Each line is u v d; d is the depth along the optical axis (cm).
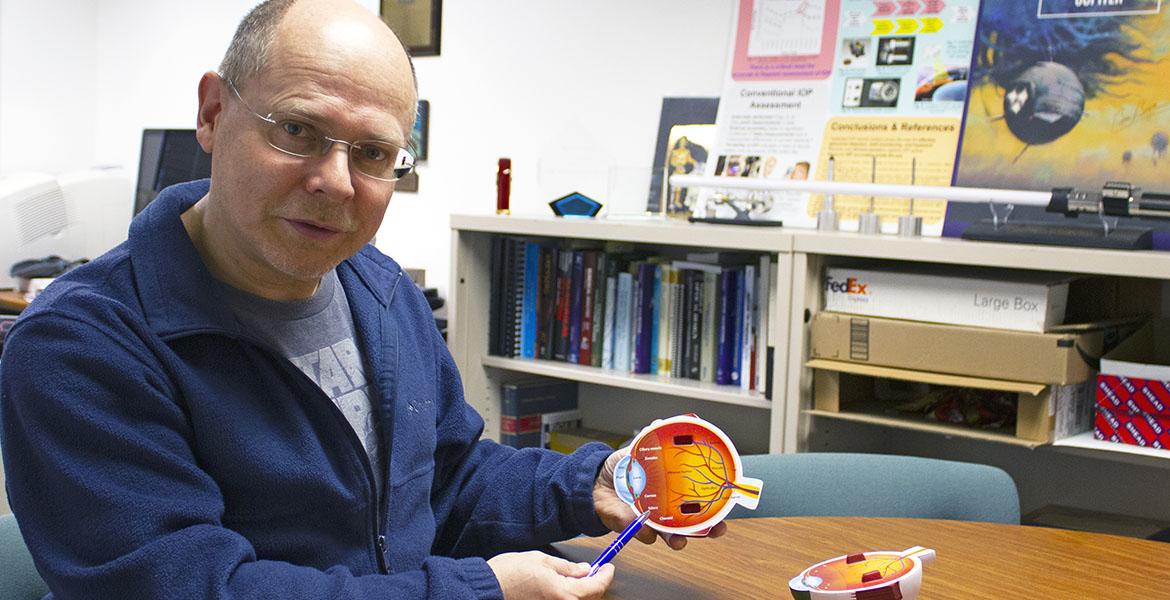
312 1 105
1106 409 194
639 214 274
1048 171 220
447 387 140
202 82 107
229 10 375
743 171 259
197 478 99
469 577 101
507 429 279
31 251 338
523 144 305
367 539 117
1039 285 192
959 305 201
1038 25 224
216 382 106
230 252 109
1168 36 209
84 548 93
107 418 96
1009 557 127
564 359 267
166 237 108
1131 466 224
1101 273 185
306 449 110
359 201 104
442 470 139
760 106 259
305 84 100
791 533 135
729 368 240
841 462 164
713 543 130
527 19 302
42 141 414
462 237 269
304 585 96
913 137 238
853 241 207
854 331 210
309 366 116
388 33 108
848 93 247
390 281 132
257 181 101
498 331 275
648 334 253
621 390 290
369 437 120
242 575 94
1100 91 215
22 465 97
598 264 259
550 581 102
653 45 279
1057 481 233
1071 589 117
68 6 418
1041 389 190
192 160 356
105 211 361
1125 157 212
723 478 118
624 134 285
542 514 130
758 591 114
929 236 230
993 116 228
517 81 306
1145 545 134
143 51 409
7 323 253
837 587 101
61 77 418
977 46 231
